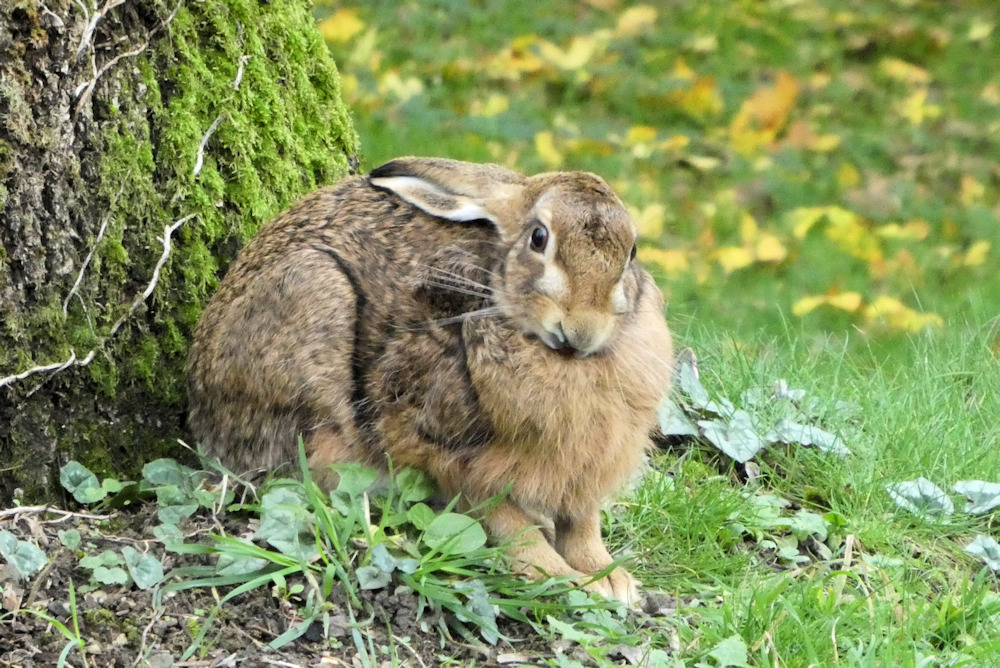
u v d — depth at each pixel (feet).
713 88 65.57
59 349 24.84
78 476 24.93
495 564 23.56
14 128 23.77
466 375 23.61
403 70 64.64
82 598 21.84
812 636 22.47
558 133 59.93
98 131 25.16
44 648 20.77
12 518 23.98
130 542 23.36
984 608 24.17
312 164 30.42
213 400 25.70
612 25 74.38
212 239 27.27
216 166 27.53
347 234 25.05
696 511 27.12
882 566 26.09
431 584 22.63
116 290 25.73
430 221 24.67
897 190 58.49
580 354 22.76
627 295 23.38
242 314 25.12
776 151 61.00
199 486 25.12
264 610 21.99
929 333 39.40
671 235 52.06
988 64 72.79
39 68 24.00
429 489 24.75
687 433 30.30
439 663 21.65
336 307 24.52
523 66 65.36
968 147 63.57
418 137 55.31
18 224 24.13
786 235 53.26
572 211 22.63
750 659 22.11
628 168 57.26
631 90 65.51
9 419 24.47
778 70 70.79
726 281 48.65
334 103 31.50
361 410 24.80
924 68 72.49
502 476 23.95
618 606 23.32
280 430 25.03
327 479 25.14
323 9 70.64
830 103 67.46
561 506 24.48
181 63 26.55
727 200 55.42
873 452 30.50
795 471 30.04
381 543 22.94
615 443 24.00
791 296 47.65
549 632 22.67
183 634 21.35
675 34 73.46
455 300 23.79
